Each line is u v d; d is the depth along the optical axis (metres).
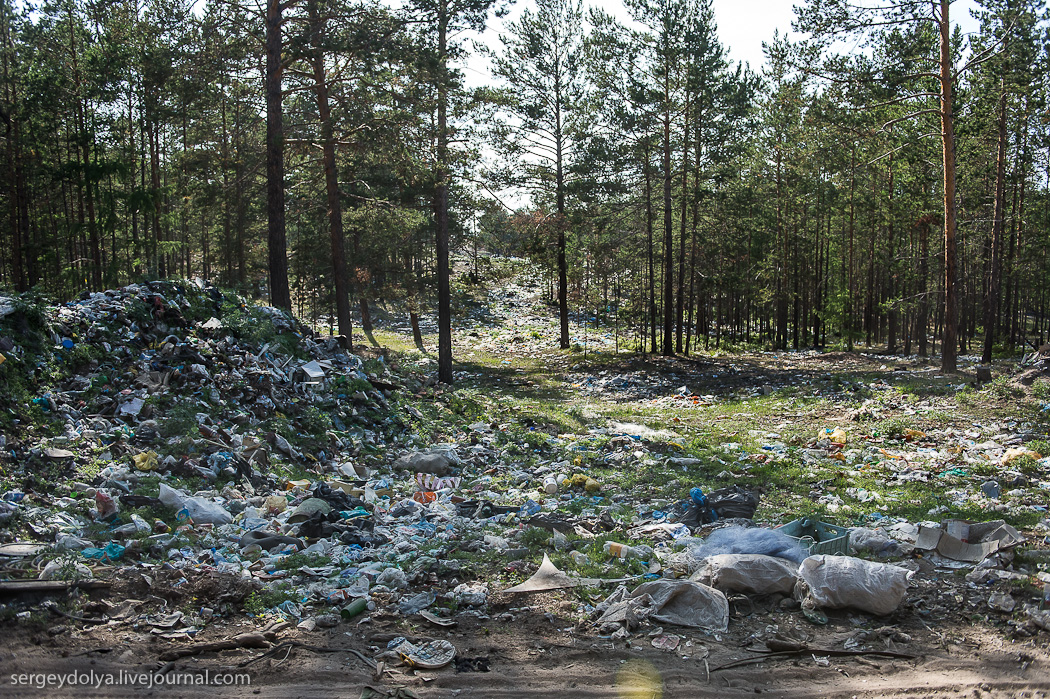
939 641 5.79
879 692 5.10
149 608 5.98
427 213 30.28
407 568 7.08
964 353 37.00
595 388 25.73
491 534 8.50
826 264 39.56
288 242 40.59
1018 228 33.12
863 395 18.70
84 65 25.30
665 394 23.95
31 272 26.28
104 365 11.68
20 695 4.76
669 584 6.32
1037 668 5.33
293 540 7.80
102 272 24.02
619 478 11.92
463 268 44.16
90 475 8.78
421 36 19.58
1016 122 27.78
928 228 32.22
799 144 35.25
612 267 39.56
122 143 28.36
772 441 15.16
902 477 11.53
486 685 5.12
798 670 5.37
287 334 15.68
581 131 33.69
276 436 11.42
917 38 20.19
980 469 11.54
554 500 10.41
